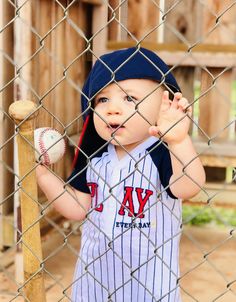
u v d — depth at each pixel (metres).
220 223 4.20
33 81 3.05
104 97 2.06
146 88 2.04
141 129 2.05
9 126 3.29
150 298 2.13
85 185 2.22
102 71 2.06
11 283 3.11
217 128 4.31
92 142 2.21
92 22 4.10
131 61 2.02
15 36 2.98
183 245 3.77
